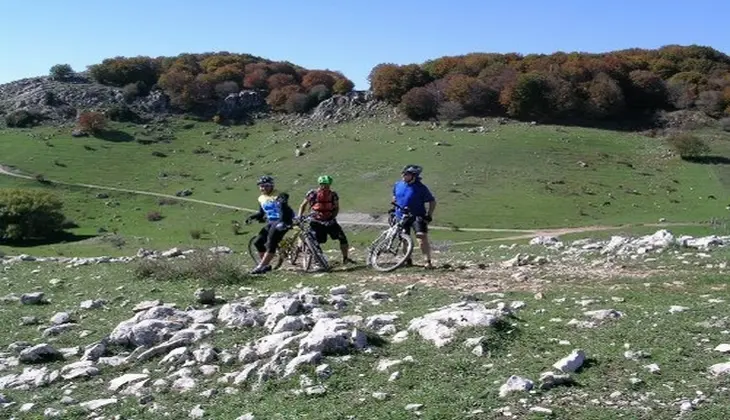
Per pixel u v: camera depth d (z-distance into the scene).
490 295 11.19
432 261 15.90
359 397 6.73
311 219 15.66
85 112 151.00
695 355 7.28
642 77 143.62
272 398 6.90
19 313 11.46
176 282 13.77
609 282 12.01
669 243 16.33
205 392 7.24
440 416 6.16
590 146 119.75
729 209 86.81
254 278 14.14
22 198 86.56
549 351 7.58
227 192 111.38
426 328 8.27
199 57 197.25
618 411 6.05
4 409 7.16
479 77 153.00
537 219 85.94
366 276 13.80
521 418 6.02
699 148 111.75
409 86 157.50
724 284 11.27
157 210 103.81
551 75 140.62
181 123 160.75
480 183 101.88
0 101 171.50
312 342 7.71
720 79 146.00
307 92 170.75
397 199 14.93
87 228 94.50
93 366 8.30
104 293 13.05
